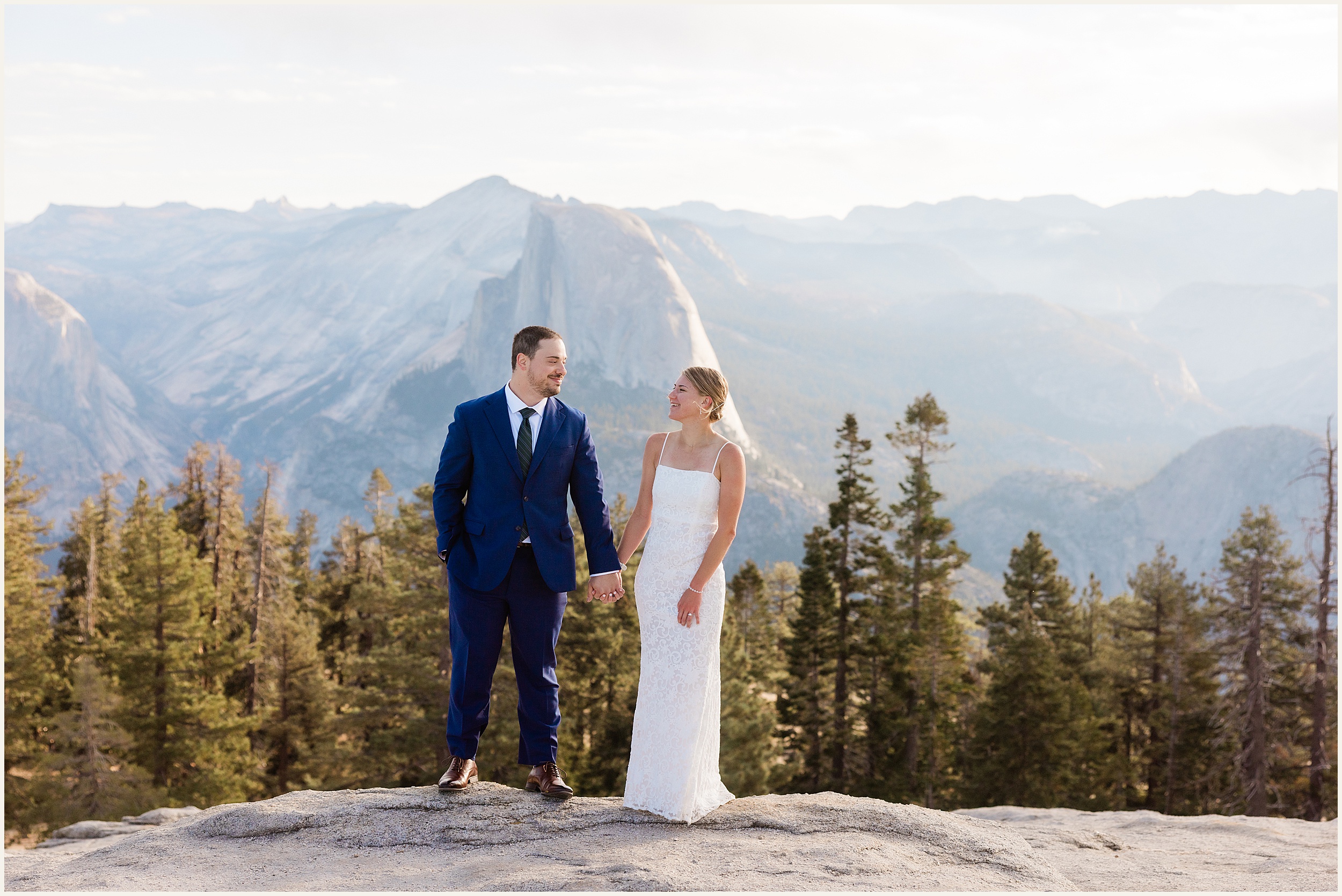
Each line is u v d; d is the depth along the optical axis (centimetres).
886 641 2911
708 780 492
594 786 2402
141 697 2544
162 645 2627
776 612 5641
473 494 485
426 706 2352
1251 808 2500
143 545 2603
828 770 2966
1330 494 2297
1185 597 2961
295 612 3528
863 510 2997
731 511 486
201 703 2558
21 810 2197
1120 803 2920
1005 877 425
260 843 441
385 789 502
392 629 2570
